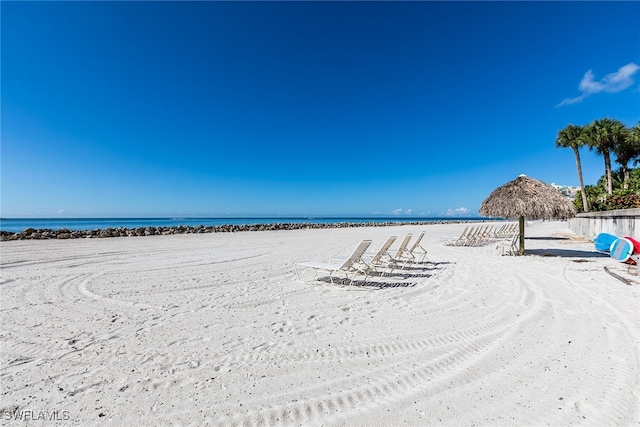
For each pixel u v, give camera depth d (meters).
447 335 3.42
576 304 4.42
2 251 10.30
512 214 8.79
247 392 2.35
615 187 22.23
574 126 21.00
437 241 14.70
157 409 2.14
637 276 6.14
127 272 6.84
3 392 2.34
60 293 5.10
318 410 2.14
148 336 3.38
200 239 16.03
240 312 4.20
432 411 2.12
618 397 2.23
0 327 3.62
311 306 4.47
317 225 32.62
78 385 2.44
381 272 6.89
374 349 3.08
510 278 6.21
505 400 2.23
